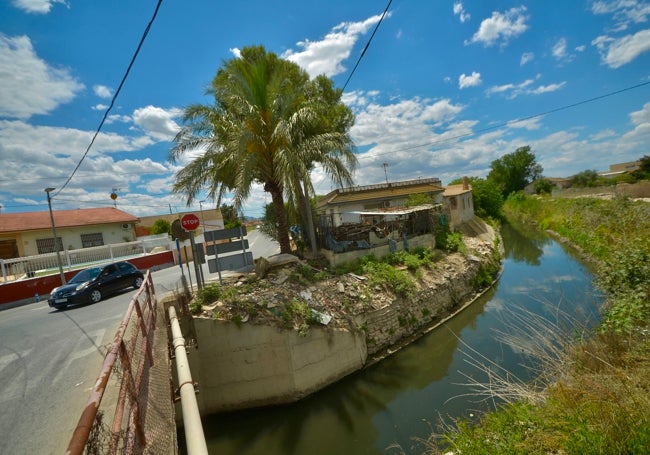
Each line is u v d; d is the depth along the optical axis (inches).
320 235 678.5
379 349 458.3
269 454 308.3
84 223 992.9
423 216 767.7
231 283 466.6
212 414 364.2
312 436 323.0
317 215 701.9
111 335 311.7
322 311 422.6
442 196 1092.5
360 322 448.5
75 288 481.7
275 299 409.7
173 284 572.1
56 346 300.0
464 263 693.9
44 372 239.3
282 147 478.3
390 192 1089.4
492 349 410.0
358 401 363.3
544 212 1411.2
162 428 136.9
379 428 317.7
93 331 334.6
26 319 444.5
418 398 350.3
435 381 374.3
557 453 152.2
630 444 132.3
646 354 194.4
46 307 530.3
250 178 473.7
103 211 1131.3
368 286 505.4
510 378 333.1
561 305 375.9
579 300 401.4
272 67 581.3
